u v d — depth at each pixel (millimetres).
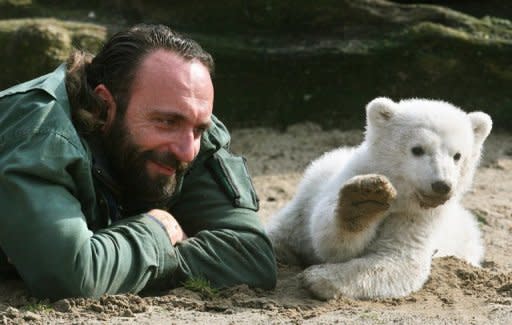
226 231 9688
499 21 19625
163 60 9016
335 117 19219
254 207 10164
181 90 8945
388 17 19188
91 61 9594
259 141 18734
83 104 9289
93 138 9281
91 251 8492
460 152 10703
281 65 18984
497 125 19250
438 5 20828
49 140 8625
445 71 19047
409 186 10438
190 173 10109
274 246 11789
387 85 19078
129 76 9047
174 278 9289
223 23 19250
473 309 9289
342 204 9500
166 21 19359
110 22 19469
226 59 18844
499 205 15312
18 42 18266
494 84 19172
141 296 9125
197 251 9383
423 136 10555
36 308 8328
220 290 9320
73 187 8805
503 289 9984
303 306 9078
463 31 19125
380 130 10953
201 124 9148
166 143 9008
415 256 10188
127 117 9062
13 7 19906
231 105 19062
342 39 19141
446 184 10070
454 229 11641
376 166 10805
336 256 10258
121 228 8945
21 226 8398
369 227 9930
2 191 8508
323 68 19016
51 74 9477
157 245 8984
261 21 19172
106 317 8242
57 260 8305
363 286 9617
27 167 8477
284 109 19188
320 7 19078
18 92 9086
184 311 8641
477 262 12094
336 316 8695
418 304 9547
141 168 9148
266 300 9078
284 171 17328
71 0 19969
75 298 8461
